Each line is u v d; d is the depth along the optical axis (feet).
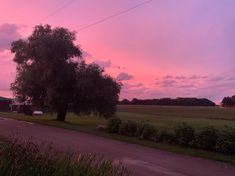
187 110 404.98
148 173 55.52
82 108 179.22
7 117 201.77
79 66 177.17
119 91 181.98
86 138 99.81
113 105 179.73
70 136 103.04
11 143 30.89
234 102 462.60
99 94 175.42
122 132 110.01
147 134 98.53
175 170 59.06
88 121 194.80
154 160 67.77
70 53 174.81
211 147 80.94
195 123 227.61
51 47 174.09
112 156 69.36
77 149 75.25
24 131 111.24
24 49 180.04
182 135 87.92
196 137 83.92
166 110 406.21
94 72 176.45
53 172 27.84
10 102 296.71
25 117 207.31
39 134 104.17
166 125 174.40
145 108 435.53
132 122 110.01
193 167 62.59
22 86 184.03
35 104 188.65
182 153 77.61
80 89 175.22
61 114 185.68
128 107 453.99
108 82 179.52
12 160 28.37
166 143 91.86
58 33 175.42
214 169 61.46
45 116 238.89
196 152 77.82
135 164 62.54
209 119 284.82
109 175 27.20
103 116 182.19
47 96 177.58
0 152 29.60
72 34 176.86
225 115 338.13
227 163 67.72
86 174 26.73
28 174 27.71
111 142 93.15
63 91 177.37
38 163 28.12
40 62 176.96
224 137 78.33
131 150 79.51
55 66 173.99
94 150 76.13
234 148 76.48
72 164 27.63
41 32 178.81
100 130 122.01
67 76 174.40
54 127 137.18
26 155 28.71
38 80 177.78
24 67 183.83
